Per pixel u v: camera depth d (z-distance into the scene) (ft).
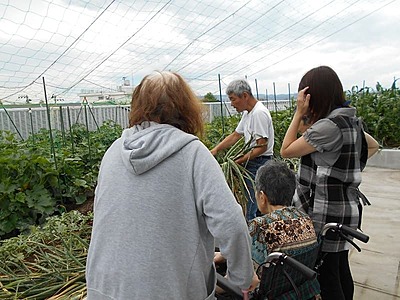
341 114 5.71
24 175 11.65
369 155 6.39
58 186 12.62
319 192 5.83
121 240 3.54
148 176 3.53
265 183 5.66
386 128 23.80
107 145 18.80
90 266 3.77
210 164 3.54
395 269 9.33
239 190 10.15
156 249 3.41
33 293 6.68
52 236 8.91
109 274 3.55
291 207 5.52
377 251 10.41
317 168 5.85
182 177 3.51
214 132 17.94
